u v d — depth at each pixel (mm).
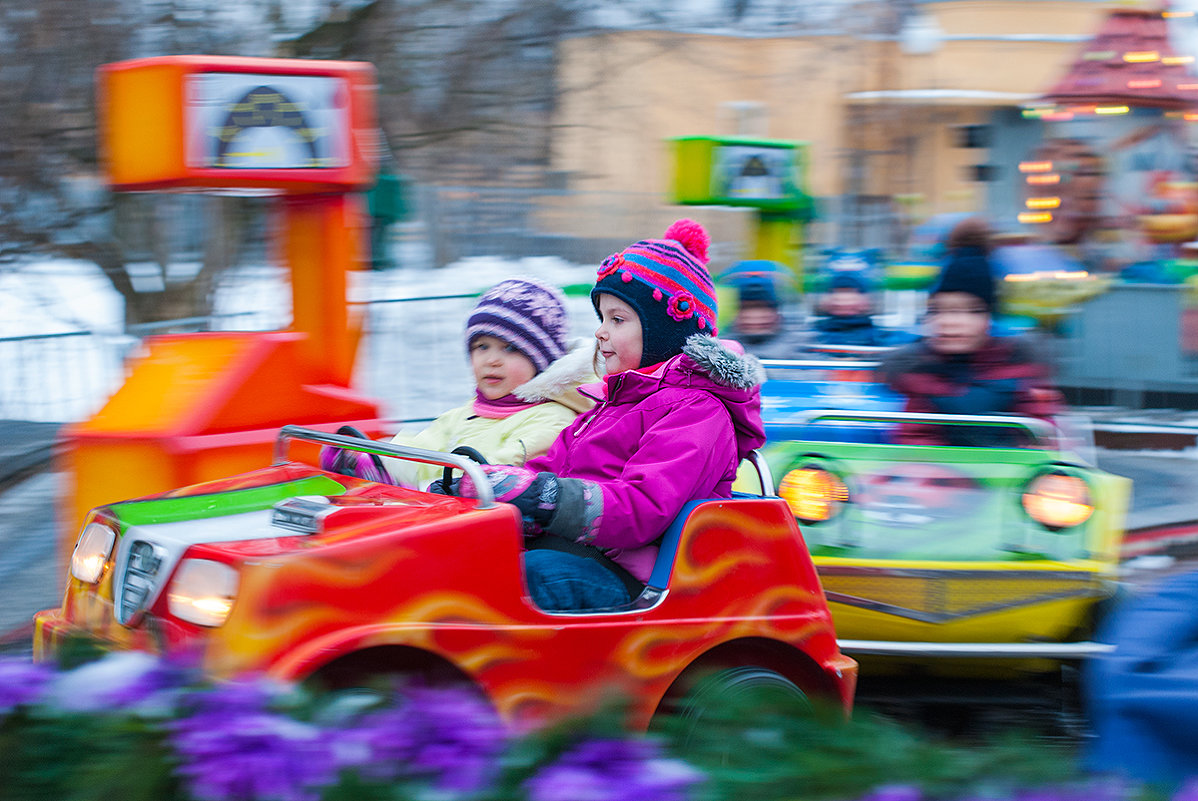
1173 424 8445
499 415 3807
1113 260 9445
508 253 9977
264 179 4195
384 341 7918
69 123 8883
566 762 1947
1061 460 4195
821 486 4102
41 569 5227
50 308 9695
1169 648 2197
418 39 9906
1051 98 9688
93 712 1979
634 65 11172
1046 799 1917
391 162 9922
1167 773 2098
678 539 2982
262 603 2422
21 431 7281
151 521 2820
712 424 3129
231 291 9148
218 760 1855
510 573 2715
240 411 4203
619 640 2840
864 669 4215
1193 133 9445
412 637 2555
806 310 8047
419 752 1953
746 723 2145
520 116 10547
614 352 3377
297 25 9516
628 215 10555
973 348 4980
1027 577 3902
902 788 1901
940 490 4145
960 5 18109
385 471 3602
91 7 8727
